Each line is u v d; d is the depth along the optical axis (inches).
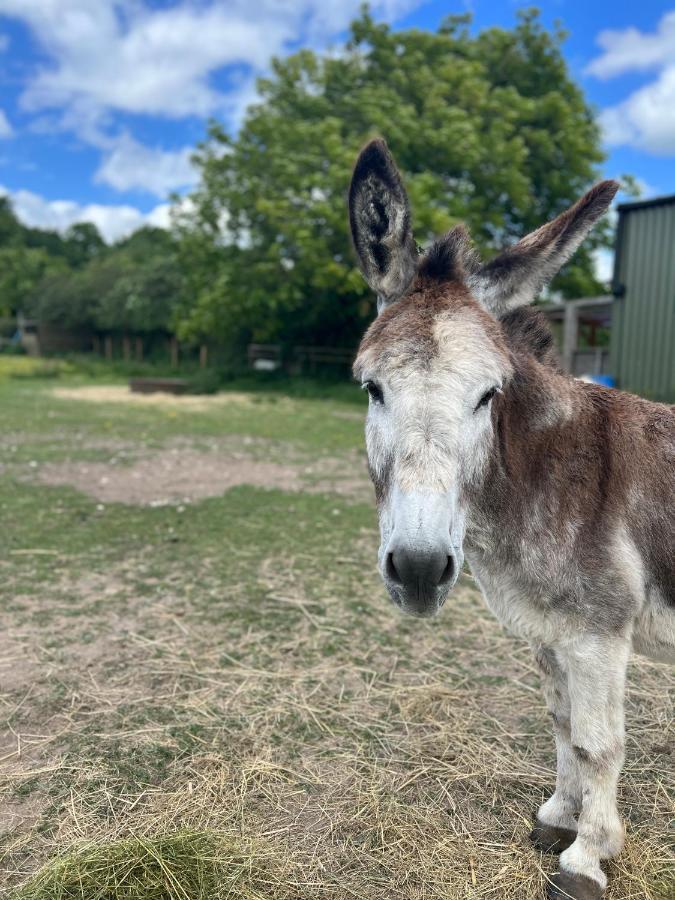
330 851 45.1
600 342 442.3
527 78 449.7
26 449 194.2
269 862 43.8
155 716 60.3
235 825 47.2
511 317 44.6
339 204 337.4
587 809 42.7
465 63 394.9
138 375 543.2
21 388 416.2
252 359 516.1
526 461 42.3
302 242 343.0
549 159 412.5
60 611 81.8
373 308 419.8
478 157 350.9
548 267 41.5
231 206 401.7
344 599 87.4
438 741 57.7
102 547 106.7
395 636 77.3
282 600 86.7
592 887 41.6
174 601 85.7
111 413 291.4
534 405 42.7
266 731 58.5
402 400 35.6
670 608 42.9
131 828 46.4
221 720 59.9
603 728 41.5
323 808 49.3
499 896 42.0
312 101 391.9
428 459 34.2
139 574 95.1
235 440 223.5
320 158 354.6
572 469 42.5
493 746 57.1
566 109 407.8
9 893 40.4
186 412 304.7
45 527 116.8
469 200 368.5
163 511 129.3
